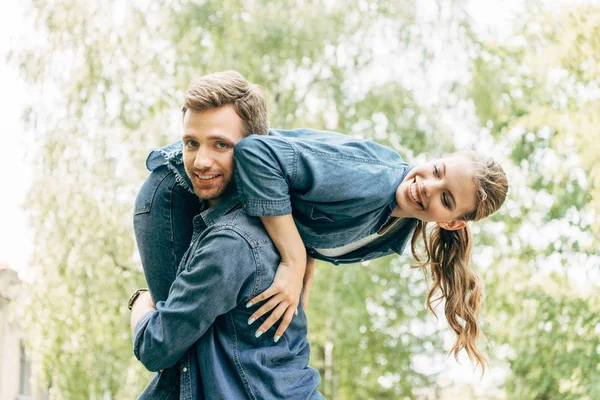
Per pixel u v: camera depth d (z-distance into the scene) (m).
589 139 9.50
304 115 9.62
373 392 10.56
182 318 2.10
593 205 9.41
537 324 9.73
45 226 9.09
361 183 2.24
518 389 9.81
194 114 2.16
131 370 9.23
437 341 10.27
